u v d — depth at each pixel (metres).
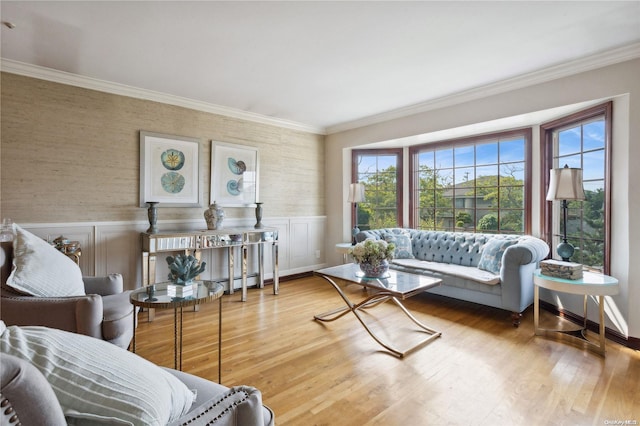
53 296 1.96
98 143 3.37
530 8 2.13
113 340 1.94
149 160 3.68
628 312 2.62
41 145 3.07
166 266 3.78
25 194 3.00
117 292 2.48
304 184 5.20
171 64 2.96
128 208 3.55
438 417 1.76
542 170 3.70
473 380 2.12
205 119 4.12
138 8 2.11
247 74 3.19
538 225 3.79
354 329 3.01
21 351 0.73
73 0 2.02
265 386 2.06
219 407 0.86
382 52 2.74
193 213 4.04
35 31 2.39
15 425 0.53
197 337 2.81
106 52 2.72
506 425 1.70
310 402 1.90
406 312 3.03
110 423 0.71
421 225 4.96
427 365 2.32
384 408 1.84
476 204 4.35
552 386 2.05
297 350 2.57
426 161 4.88
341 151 5.21
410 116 4.34
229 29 2.37
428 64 2.98
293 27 2.35
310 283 4.80
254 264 4.62
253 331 2.96
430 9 2.14
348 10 2.15
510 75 3.23
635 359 2.39
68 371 0.74
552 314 3.41
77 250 2.93
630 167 2.64
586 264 3.20
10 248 2.08
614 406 1.84
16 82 2.95
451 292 3.59
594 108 2.99
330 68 3.05
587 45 2.62
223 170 4.28
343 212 5.23
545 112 3.25
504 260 3.14
